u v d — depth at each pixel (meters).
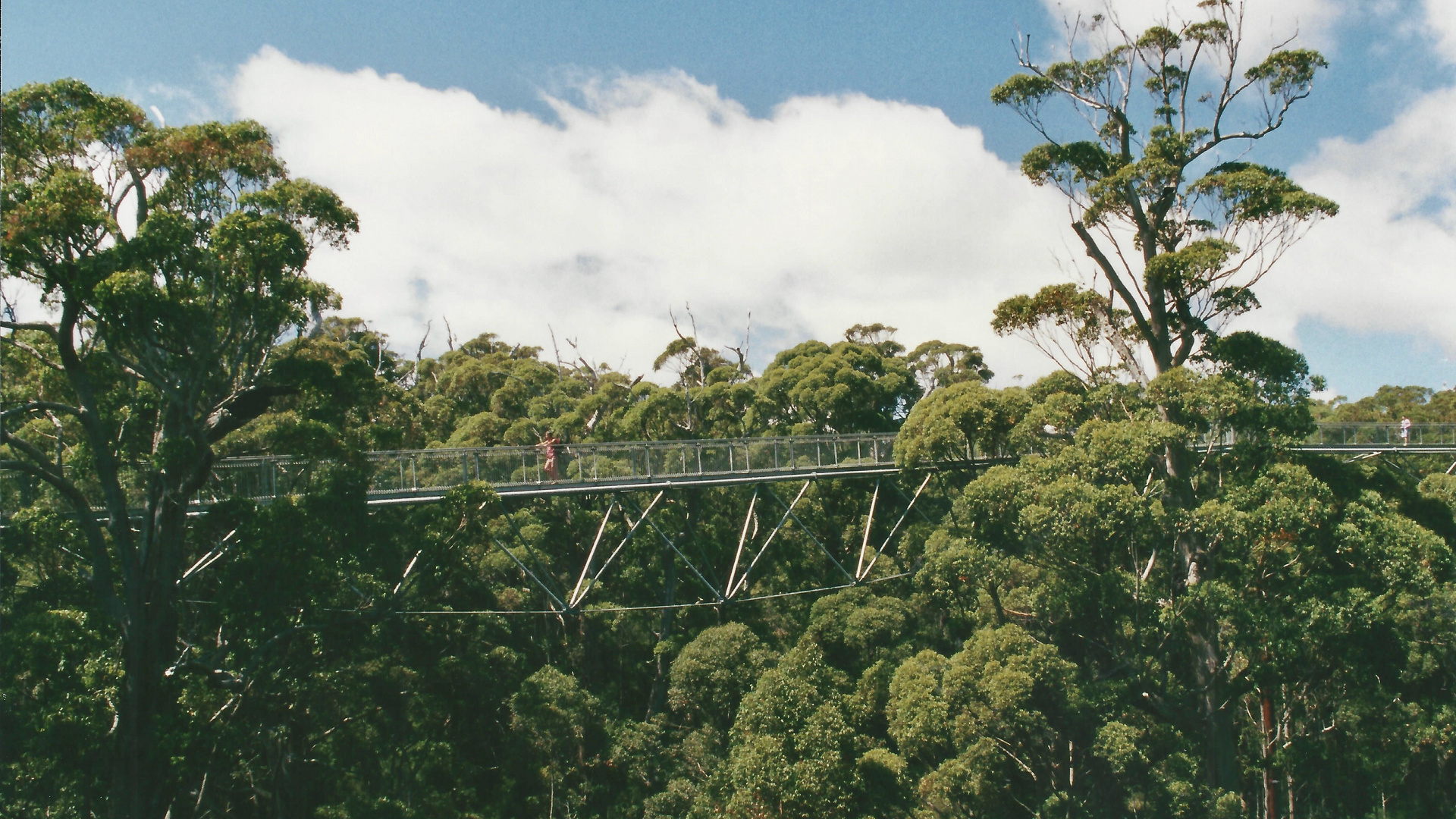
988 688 23.89
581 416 44.94
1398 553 26.00
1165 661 27.64
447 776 28.91
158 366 20.47
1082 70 30.34
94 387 21.89
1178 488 27.33
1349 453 42.25
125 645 19.28
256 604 18.83
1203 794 24.67
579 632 38.16
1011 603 29.11
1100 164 29.94
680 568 40.59
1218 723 26.94
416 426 36.12
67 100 18.88
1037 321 30.97
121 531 19.52
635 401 48.19
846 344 57.03
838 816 23.91
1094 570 27.34
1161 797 24.98
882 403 54.56
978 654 24.91
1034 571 28.36
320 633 22.44
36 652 17.78
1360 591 25.50
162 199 20.20
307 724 26.28
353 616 21.97
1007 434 34.06
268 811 26.94
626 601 39.16
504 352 64.88
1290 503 24.92
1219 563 29.67
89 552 21.95
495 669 32.28
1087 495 24.75
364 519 21.61
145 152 18.73
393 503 24.58
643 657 39.09
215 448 26.53
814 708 26.72
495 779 30.36
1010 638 24.84
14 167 18.12
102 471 19.48
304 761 27.03
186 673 19.91
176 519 20.31
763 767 24.48
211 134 19.38
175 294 18.83
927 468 34.91
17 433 24.16
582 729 31.12
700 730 33.19
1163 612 26.67
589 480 28.33
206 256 19.09
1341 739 30.77
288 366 21.16
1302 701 30.53
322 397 22.12
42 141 18.61
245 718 22.27
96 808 18.86
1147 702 27.53
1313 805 33.34
